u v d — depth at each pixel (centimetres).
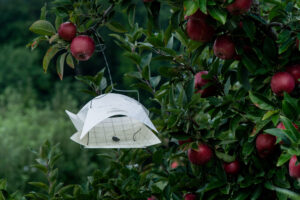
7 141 982
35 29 283
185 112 287
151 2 257
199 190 306
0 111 1295
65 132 980
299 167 229
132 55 338
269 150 268
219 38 261
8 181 793
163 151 364
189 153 295
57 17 289
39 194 335
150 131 276
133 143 274
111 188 322
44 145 353
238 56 267
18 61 1680
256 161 287
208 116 372
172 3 259
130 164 369
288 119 225
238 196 291
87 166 891
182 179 319
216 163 303
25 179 795
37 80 1636
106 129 278
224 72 283
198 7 241
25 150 915
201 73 301
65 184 852
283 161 217
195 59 281
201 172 316
